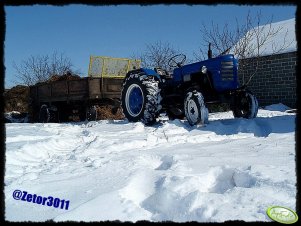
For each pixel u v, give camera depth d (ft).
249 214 6.64
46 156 13.98
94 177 9.71
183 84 22.75
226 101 21.90
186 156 11.62
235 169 9.54
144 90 24.04
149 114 23.82
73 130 23.31
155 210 7.68
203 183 9.25
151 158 11.94
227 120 21.42
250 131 17.70
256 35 45.47
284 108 36.88
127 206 7.38
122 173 9.94
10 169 10.95
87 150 13.61
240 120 20.29
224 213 6.71
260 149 12.76
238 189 7.87
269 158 11.07
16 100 56.65
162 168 11.21
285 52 38.93
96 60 35.12
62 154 14.02
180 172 9.46
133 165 10.76
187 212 7.04
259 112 31.89
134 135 18.38
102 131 20.80
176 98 23.43
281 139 14.94
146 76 24.59
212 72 21.09
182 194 7.84
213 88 21.21
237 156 11.64
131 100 26.03
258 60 41.11
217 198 7.41
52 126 26.37
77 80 35.04
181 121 22.62
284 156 11.28
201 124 19.95
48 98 39.86
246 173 9.07
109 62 36.22
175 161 11.00
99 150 13.78
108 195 7.82
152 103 23.65
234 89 21.17
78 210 7.07
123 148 14.46
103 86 34.58
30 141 16.08
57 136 19.02
